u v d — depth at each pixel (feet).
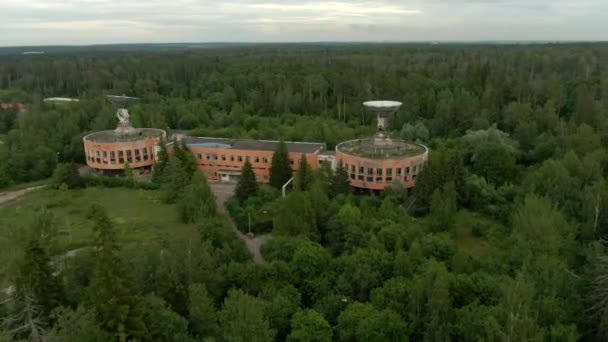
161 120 545.44
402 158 353.31
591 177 310.86
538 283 182.50
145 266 199.52
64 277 200.03
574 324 160.76
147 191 397.60
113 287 152.05
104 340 142.51
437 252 228.63
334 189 331.36
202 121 593.83
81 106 606.14
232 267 210.18
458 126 495.41
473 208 325.01
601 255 193.36
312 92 638.12
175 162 365.81
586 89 524.52
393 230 241.96
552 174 304.91
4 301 172.55
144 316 158.51
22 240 208.64
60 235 276.82
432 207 281.74
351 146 394.52
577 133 400.67
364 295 199.82
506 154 356.79
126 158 439.63
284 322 179.11
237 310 161.27
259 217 311.06
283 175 374.43
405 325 169.07
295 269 212.64
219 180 430.61
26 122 523.70
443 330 162.50
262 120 554.87
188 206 316.60
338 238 257.14
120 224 320.70
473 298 186.09
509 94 571.69
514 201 302.86
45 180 439.22
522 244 213.87
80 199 377.30
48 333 135.74
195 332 172.96
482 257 250.16
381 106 371.56
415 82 612.29
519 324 145.28
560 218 240.73
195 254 198.29
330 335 169.17
